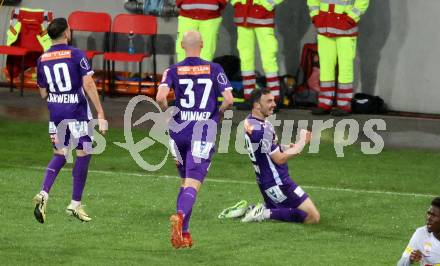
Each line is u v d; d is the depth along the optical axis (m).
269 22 46.69
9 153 38.09
